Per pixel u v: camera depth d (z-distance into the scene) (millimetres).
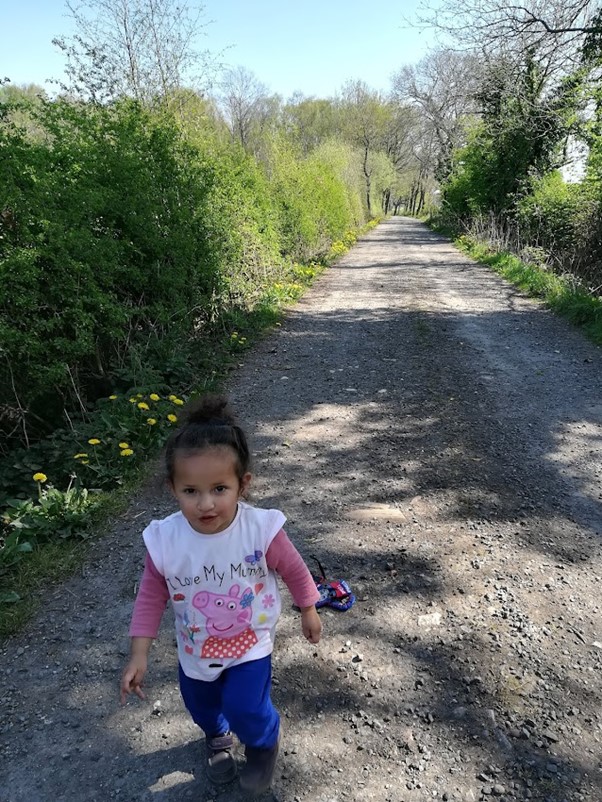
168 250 7242
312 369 7430
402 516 3869
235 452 1735
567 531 3680
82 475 4508
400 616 2928
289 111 53906
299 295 12852
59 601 3113
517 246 17875
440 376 7023
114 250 5980
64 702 2471
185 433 1730
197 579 1801
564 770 2113
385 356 7984
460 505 4000
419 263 19047
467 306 11453
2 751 2244
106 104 9547
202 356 7605
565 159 18922
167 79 13734
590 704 2391
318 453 4898
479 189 24422
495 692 2455
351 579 3225
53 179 5641
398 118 53562
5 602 3070
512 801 2004
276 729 1949
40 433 5605
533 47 14953
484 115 21750
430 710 2377
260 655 1855
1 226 5098
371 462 4711
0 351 4918
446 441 5098
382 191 56594
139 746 2264
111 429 4781
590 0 13617
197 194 8172
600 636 2771
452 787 2059
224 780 2096
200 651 1830
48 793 2080
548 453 4852
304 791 2057
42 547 3592
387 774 2111
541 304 11391
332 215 21906
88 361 6289
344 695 2457
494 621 2871
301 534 3686
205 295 8422
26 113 6445
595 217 12570
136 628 1807
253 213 11055
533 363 7543
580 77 14391
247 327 9328
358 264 19422
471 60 18375
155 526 1845
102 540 3680
